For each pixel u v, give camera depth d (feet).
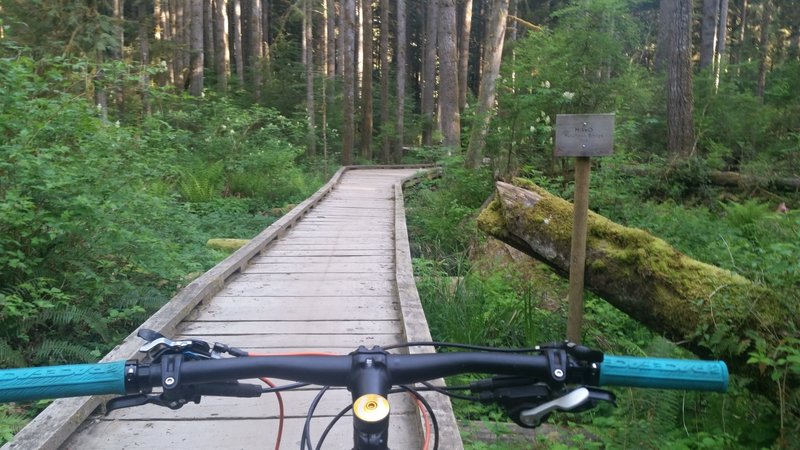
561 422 13.50
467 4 88.94
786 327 11.53
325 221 35.01
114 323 19.01
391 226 33.55
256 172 48.16
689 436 11.96
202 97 53.36
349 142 78.79
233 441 10.36
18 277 17.52
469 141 39.91
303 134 68.08
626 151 38.04
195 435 10.51
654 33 78.13
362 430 3.65
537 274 23.09
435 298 20.44
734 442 11.58
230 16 123.95
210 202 41.37
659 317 13.35
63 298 17.31
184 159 44.98
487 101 43.45
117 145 21.66
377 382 4.14
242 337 15.58
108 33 38.68
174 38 71.10
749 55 80.64
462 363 4.44
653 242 13.84
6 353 15.24
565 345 4.55
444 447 9.28
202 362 4.43
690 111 39.63
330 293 19.77
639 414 12.60
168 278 20.53
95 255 19.26
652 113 43.86
